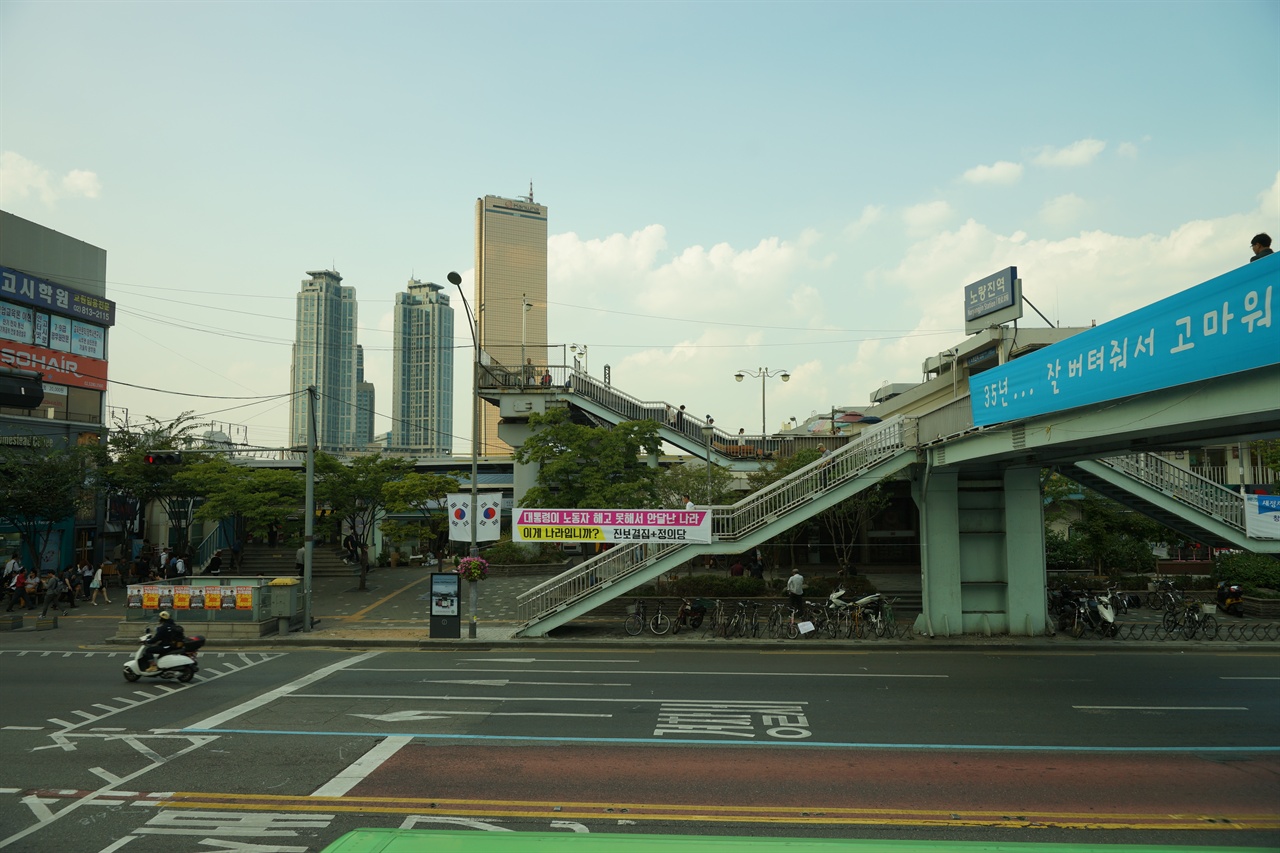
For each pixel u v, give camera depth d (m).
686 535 22.67
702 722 13.33
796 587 23.41
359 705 14.60
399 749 11.80
